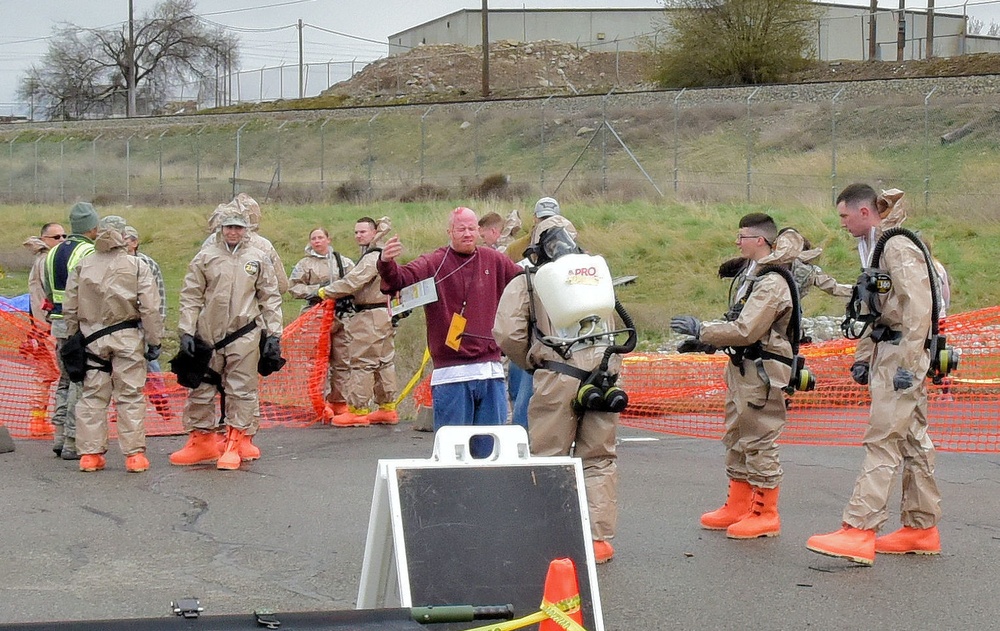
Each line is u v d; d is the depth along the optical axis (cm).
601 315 611
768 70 4803
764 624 546
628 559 660
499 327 639
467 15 7850
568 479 457
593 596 441
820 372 1155
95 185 4372
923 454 664
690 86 4934
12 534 708
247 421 921
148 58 8381
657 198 2816
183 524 737
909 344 629
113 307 889
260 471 908
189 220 3031
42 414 1101
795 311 690
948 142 3189
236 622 360
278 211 2992
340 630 366
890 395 642
